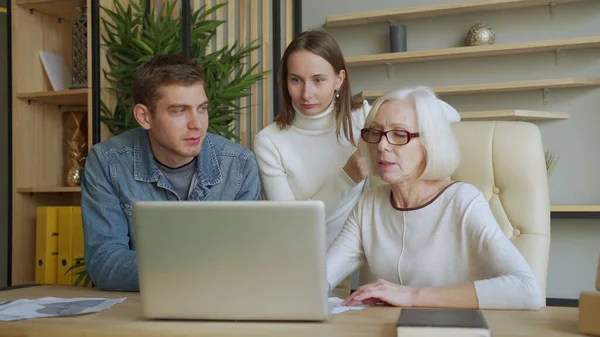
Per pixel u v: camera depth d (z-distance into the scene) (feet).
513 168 5.68
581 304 2.97
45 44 12.10
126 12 10.59
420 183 4.75
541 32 11.64
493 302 3.94
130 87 10.61
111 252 5.42
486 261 4.44
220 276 3.44
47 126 12.05
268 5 11.13
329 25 12.46
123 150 5.98
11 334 3.42
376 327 3.21
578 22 11.48
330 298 4.48
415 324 2.72
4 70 13.48
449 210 4.67
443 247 4.67
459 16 11.96
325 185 7.02
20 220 11.57
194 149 5.59
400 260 4.81
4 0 13.52
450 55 11.50
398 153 4.55
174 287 3.49
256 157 7.57
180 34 10.60
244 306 3.43
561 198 11.64
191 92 5.46
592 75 11.43
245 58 11.35
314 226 3.33
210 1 11.19
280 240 3.36
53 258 10.98
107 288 5.26
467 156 5.82
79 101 11.84
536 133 5.75
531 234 5.57
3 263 13.32
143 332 3.22
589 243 11.51
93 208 5.81
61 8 11.83
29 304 4.11
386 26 12.35
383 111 4.59
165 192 6.07
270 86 11.27
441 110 4.59
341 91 7.29
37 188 11.27
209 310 3.48
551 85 11.08
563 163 11.62
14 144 11.51
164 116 5.49
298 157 7.39
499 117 11.36
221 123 10.61
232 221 3.40
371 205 5.08
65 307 3.99
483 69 11.86
